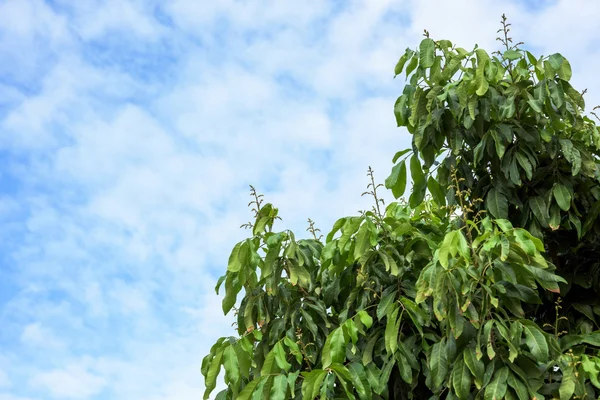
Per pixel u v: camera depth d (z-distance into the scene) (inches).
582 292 195.6
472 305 152.0
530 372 150.3
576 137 199.9
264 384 156.8
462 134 186.5
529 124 186.4
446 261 146.6
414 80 191.2
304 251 186.9
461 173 189.8
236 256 177.2
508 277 151.6
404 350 164.7
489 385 147.8
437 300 148.8
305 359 179.2
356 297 181.5
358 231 175.3
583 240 195.6
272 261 178.9
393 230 183.2
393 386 181.0
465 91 176.4
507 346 153.4
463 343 153.8
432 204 230.8
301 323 184.7
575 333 188.9
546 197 184.9
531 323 151.2
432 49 186.4
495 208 182.1
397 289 176.6
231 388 186.9
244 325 190.7
